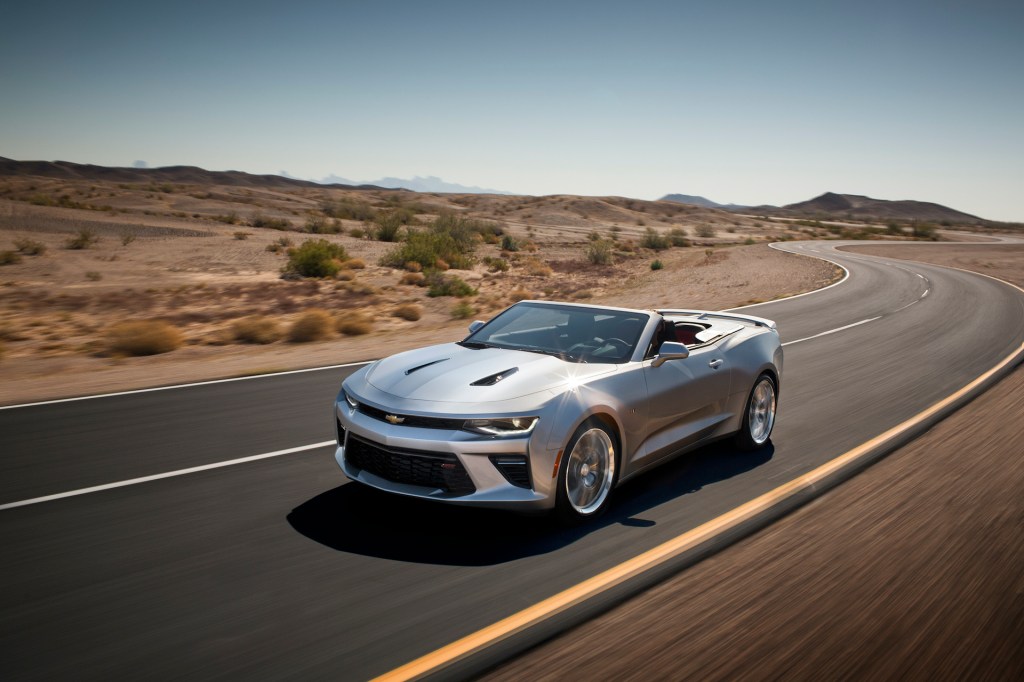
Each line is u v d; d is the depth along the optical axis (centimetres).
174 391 857
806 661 299
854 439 682
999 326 1672
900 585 373
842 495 519
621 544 420
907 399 871
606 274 4262
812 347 1318
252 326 1473
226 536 419
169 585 356
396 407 423
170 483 516
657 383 505
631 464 491
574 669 288
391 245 4788
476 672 285
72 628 312
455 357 500
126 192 11144
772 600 354
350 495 491
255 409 764
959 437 691
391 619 326
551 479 421
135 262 3169
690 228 15962
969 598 361
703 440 575
